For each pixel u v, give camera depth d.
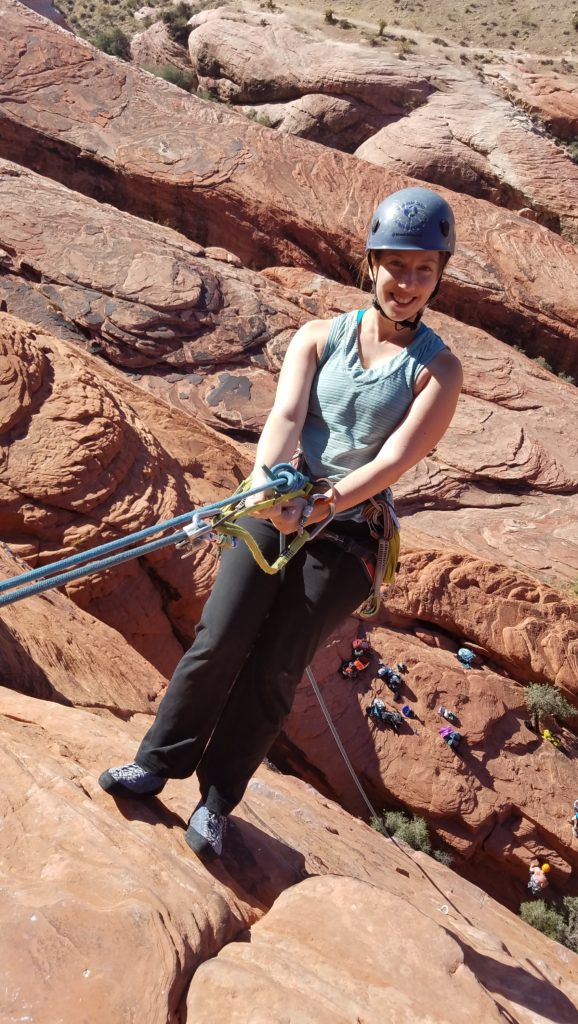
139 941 1.89
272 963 2.04
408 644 13.94
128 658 5.84
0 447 9.68
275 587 2.33
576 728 14.93
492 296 32.12
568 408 26.61
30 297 22.25
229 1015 1.81
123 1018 1.74
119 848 2.24
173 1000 1.84
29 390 10.09
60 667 4.38
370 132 42.12
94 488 9.91
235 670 2.38
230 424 21.89
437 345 2.29
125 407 11.57
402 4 54.78
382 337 2.31
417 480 23.06
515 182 38.91
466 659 14.37
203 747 2.49
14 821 2.23
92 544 9.83
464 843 12.80
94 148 30.38
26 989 1.73
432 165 39.44
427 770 12.78
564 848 13.16
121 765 2.63
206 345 22.91
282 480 2.07
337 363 2.32
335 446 2.33
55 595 6.21
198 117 32.16
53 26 32.91
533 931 4.76
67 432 9.99
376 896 2.40
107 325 22.06
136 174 30.34
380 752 12.70
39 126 30.23
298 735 12.48
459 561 14.87
